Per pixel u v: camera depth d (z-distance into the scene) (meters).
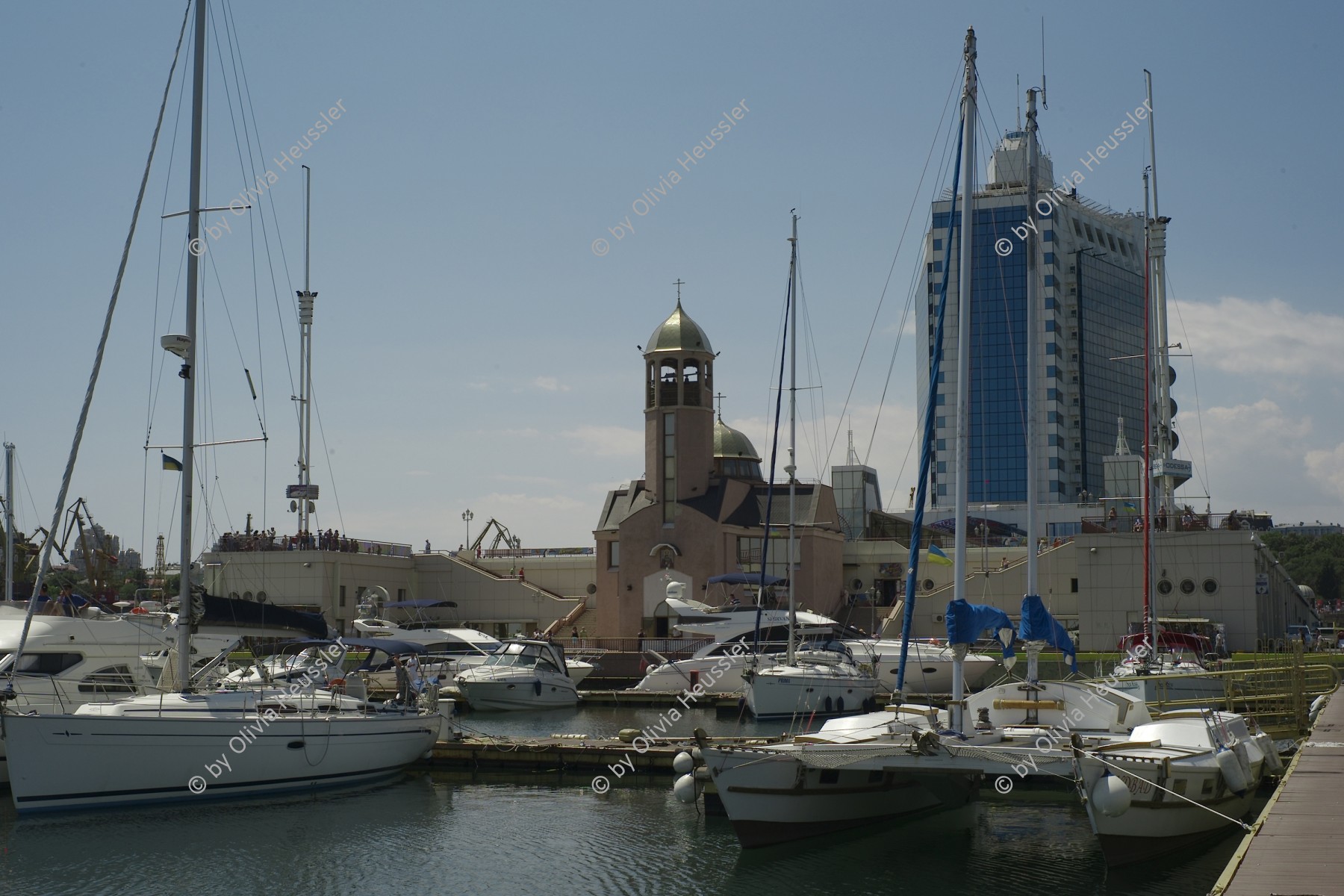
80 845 24.39
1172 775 21.34
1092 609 60.97
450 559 80.19
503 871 22.86
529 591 78.88
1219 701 32.91
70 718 26.03
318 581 70.56
